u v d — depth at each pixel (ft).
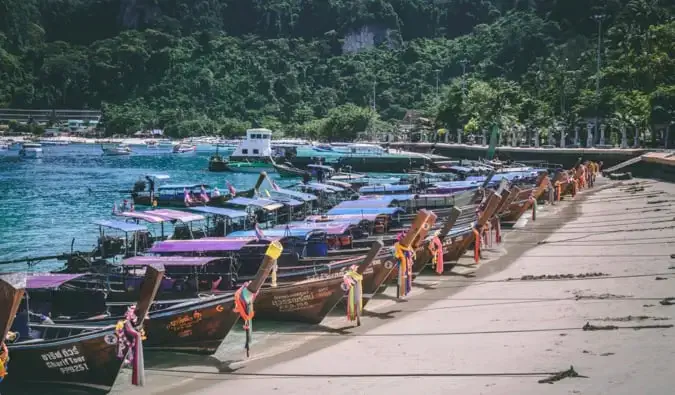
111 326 66.44
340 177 254.68
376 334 77.20
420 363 65.05
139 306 63.72
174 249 97.04
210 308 71.36
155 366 71.41
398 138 581.53
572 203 193.06
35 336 75.31
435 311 85.40
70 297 89.35
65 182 313.94
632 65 387.96
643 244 121.19
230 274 93.56
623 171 268.62
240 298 70.23
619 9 650.02
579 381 54.65
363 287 87.35
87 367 65.36
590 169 235.61
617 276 95.81
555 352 63.82
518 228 151.33
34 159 482.69
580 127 358.84
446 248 107.24
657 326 68.39
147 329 72.38
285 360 70.69
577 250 120.88
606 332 68.33
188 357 73.41
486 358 64.49
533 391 53.57
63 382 67.21
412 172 289.74
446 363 64.28
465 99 497.46
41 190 277.64
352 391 59.06
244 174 353.72
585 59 517.55
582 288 90.02
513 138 377.71
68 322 80.07
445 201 163.02
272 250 69.56
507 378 58.13
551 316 77.30
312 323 82.84
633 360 58.54
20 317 74.84
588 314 76.54
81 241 164.04
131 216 130.31
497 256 120.16
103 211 216.33
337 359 68.95
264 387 62.59
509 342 68.90
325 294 81.56
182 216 132.16
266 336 79.87
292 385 62.44
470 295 92.63
